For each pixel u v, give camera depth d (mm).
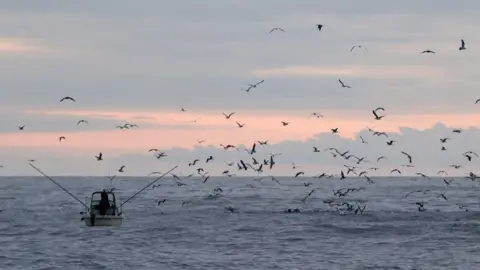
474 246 133625
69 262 115750
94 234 150875
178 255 123062
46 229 160250
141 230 157750
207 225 169750
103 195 161750
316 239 145250
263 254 124625
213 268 110562
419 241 141500
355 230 160625
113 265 113000
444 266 112688
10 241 140375
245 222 177000
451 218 186750
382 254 124688
